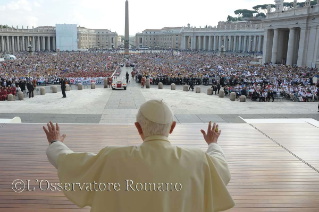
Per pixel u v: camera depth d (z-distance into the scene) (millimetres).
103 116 16719
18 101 23500
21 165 6102
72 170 2186
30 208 4379
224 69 55875
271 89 28781
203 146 7629
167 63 75688
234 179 5621
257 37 142000
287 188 5270
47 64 68125
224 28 149625
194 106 20844
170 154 2129
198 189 2102
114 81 33156
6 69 53656
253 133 9047
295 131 9336
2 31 140750
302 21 58719
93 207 2043
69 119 15875
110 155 2117
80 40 196000
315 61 55406
